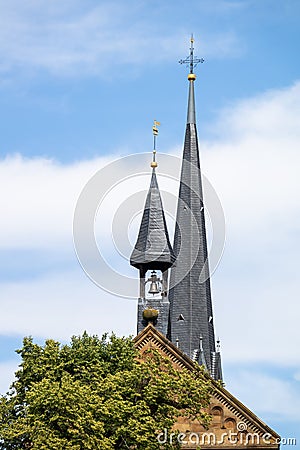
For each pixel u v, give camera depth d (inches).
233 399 4215.1
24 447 3540.8
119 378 3560.5
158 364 3676.2
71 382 3459.6
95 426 3331.7
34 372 3622.0
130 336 3848.4
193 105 6550.2
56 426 3385.8
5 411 3619.6
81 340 3791.8
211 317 6003.9
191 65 6614.2
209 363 5861.2
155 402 3555.6
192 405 3614.7
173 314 5944.9
